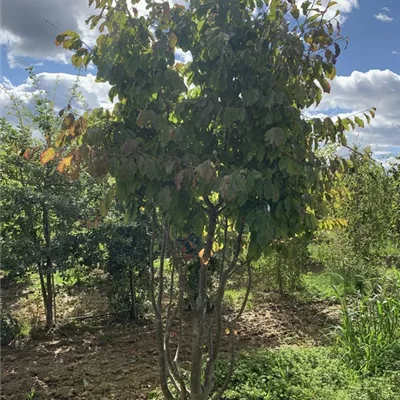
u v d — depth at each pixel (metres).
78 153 2.44
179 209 2.62
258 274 8.34
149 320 6.80
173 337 5.91
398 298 5.54
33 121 6.11
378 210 7.84
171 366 3.09
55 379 4.64
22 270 6.07
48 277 6.48
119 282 6.72
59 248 6.05
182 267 3.18
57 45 2.70
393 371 4.23
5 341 5.88
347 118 2.78
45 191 6.02
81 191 6.38
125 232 6.42
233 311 7.14
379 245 8.16
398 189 8.51
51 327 6.41
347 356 4.69
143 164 2.40
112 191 2.67
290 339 5.88
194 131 2.69
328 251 8.63
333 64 2.67
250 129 2.53
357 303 5.42
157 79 2.57
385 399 3.64
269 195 2.45
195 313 3.09
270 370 4.34
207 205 2.88
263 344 5.68
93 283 7.43
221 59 2.46
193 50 2.71
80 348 5.71
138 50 2.61
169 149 2.69
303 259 7.97
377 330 4.91
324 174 2.80
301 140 2.67
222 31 2.60
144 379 4.51
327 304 7.50
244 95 2.45
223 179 2.21
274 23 2.59
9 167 6.24
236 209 2.59
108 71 2.61
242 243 3.35
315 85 2.77
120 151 2.56
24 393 4.36
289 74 2.60
